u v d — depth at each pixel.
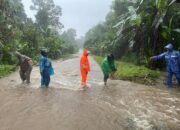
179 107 5.15
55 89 6.88
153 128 3.93
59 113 4.65
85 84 7.42
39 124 4.07
